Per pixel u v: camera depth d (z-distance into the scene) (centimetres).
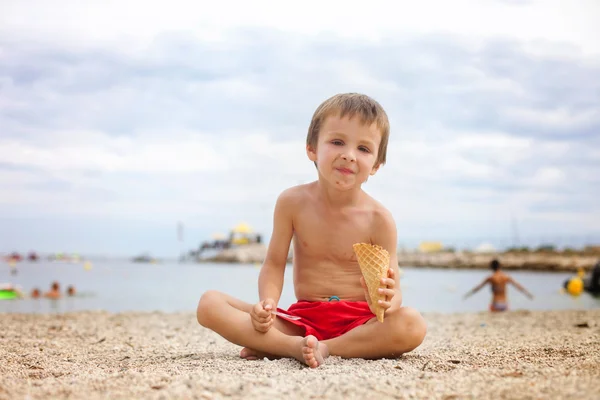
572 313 865
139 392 246
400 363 324
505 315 843
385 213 380
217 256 6631
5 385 265
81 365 344
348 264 377
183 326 658
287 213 386
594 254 4259
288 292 1534
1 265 4656
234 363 335
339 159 354
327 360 335
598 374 276
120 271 3672
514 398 232
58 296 1448
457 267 4488
